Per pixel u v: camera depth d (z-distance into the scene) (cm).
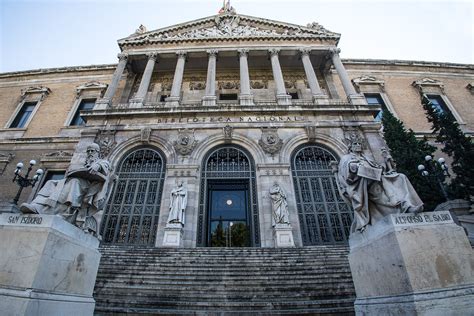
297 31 2194
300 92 2098
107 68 2377
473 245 711
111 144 1569
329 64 2166
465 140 1170
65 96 2266
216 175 1493
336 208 1388
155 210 1374
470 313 313
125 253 980
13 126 2127
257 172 1466
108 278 779
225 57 2112
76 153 1516
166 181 1431
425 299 314
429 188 1140
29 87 2309
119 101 2039
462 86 2358
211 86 1847
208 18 2286
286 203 1317
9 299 319
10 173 1805
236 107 1680
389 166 471
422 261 341
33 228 370
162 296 677
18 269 341
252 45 2070
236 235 1385
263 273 801
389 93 2255
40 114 2145
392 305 350
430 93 2270
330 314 586
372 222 437
